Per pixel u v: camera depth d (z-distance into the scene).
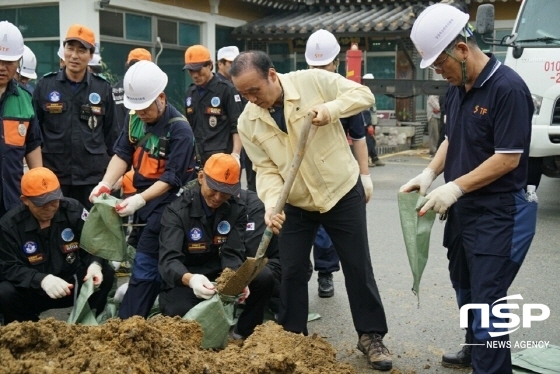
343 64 17.72
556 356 4.54
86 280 4.67
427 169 4.34
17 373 2.93
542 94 8.80
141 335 3.30
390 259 7.43
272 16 18.06
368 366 4.67
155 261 4.93
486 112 3.82
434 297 6.15
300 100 4.25
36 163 5.45
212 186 4.57
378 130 17.92
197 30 16.17
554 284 6.45
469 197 3.98
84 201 6.15
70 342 3.21
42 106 6.01
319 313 5.83
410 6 17.45
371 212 10.05
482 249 3.92
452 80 3.88
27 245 4.83
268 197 4.39
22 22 13.47
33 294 4.88
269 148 4.38
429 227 4.18
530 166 9.15
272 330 4.19
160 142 4.89
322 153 4.34
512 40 9.05
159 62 15.17
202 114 7.35
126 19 14.16
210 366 3.56
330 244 6.14
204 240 4.75
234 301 4.41
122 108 6.77
